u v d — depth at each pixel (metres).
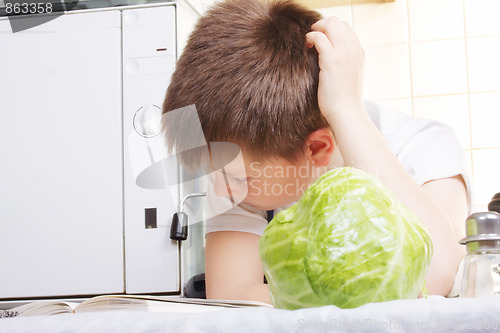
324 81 0.80
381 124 1.12
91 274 1.47
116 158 1.49
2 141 1.53
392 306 0.31
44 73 1.53
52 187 1.50
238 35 0.79
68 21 1.54
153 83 1.50
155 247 1.45
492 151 2.03
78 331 0.31
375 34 2.11
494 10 2.06
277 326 0.30
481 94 2.05
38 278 1.49
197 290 1.36
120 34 1.52
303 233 0.40
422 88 2.08
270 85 0.75
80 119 1.52
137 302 0.66
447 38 2.08
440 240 0.75
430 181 0.97
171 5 1.51
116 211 1.47
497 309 0.30
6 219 1.51
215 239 1.03
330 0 2.09
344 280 0.38
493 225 0.45
